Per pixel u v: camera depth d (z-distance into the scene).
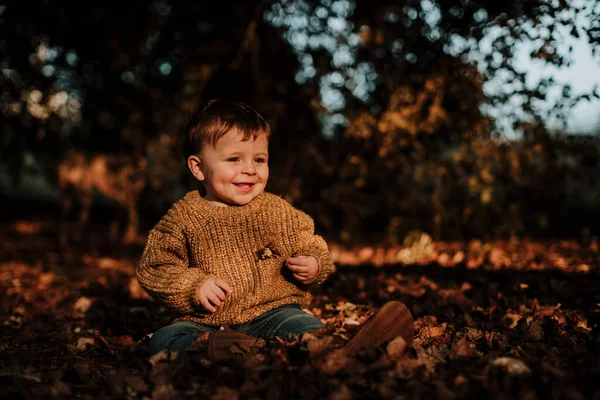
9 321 3.62
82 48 7.45
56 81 7.55
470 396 1.81
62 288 5.13
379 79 6.75
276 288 2.51
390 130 5.95
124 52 7.54
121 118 8.79
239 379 2.03
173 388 2.01
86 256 8.01
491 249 5.91
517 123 5.43
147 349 2.71
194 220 2.49
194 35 7.63
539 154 5.94
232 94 7.70
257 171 2.53
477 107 5.65
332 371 1.97
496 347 2.39
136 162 8.84
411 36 5.90
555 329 2.63
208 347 2.11
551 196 6.39
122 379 2.11
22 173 9.98
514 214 6.52
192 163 2.63
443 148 7.03
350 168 6.83
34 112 7.66
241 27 7.36
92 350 2.88
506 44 4.46
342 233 7.69
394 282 4.20
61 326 3.48
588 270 4.10
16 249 9.03
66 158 9.23
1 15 6.53
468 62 5.33
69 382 2.32
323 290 4.20
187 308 2.40
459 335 2.56
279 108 7.24
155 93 7.97
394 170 6.77
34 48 7.00
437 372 2.04
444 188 6.73
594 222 7.62
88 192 9.68
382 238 7.88
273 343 2.23
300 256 2.48
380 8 6.17
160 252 2.48
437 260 5.47
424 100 6.05
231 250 2.49
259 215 2.53
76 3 6.91
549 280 3.72
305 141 7.41
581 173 6.32
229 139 2.49
